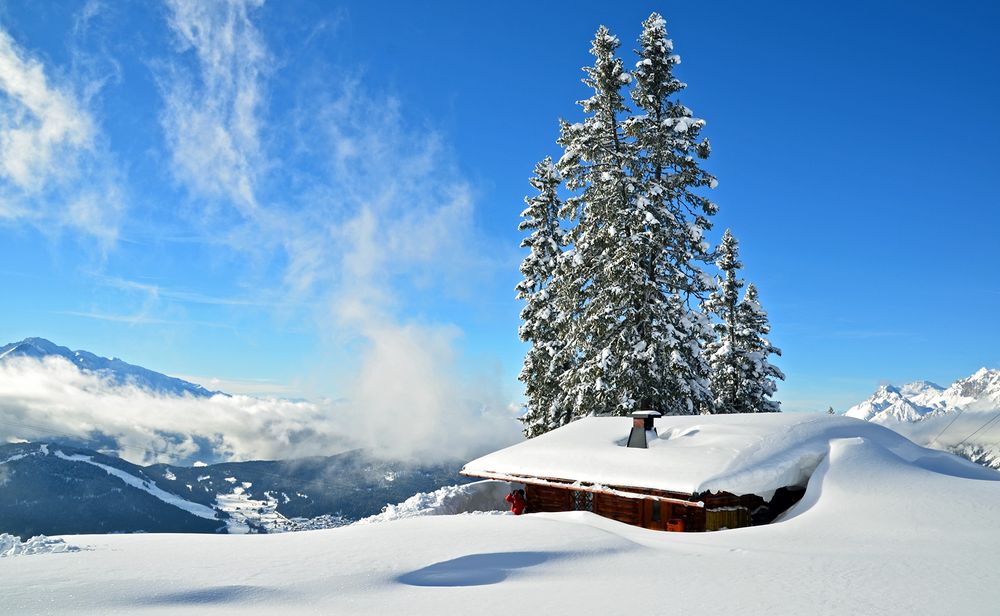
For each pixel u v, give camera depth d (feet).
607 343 80.43
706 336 79.00
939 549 27.81
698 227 79.97
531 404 101.55
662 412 76.38
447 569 26.32
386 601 21.45
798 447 48.98
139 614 19.47
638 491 49.34
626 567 26.76
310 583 23.59
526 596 22.06
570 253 83.76
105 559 27.37
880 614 18.98
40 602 20.48
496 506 77.97
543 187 106.11
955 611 19.07
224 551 29.43
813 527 34.73
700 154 80.07
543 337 100.73
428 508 70.23
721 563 27.12
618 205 79.61
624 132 81.15
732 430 53.88
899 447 53.42
